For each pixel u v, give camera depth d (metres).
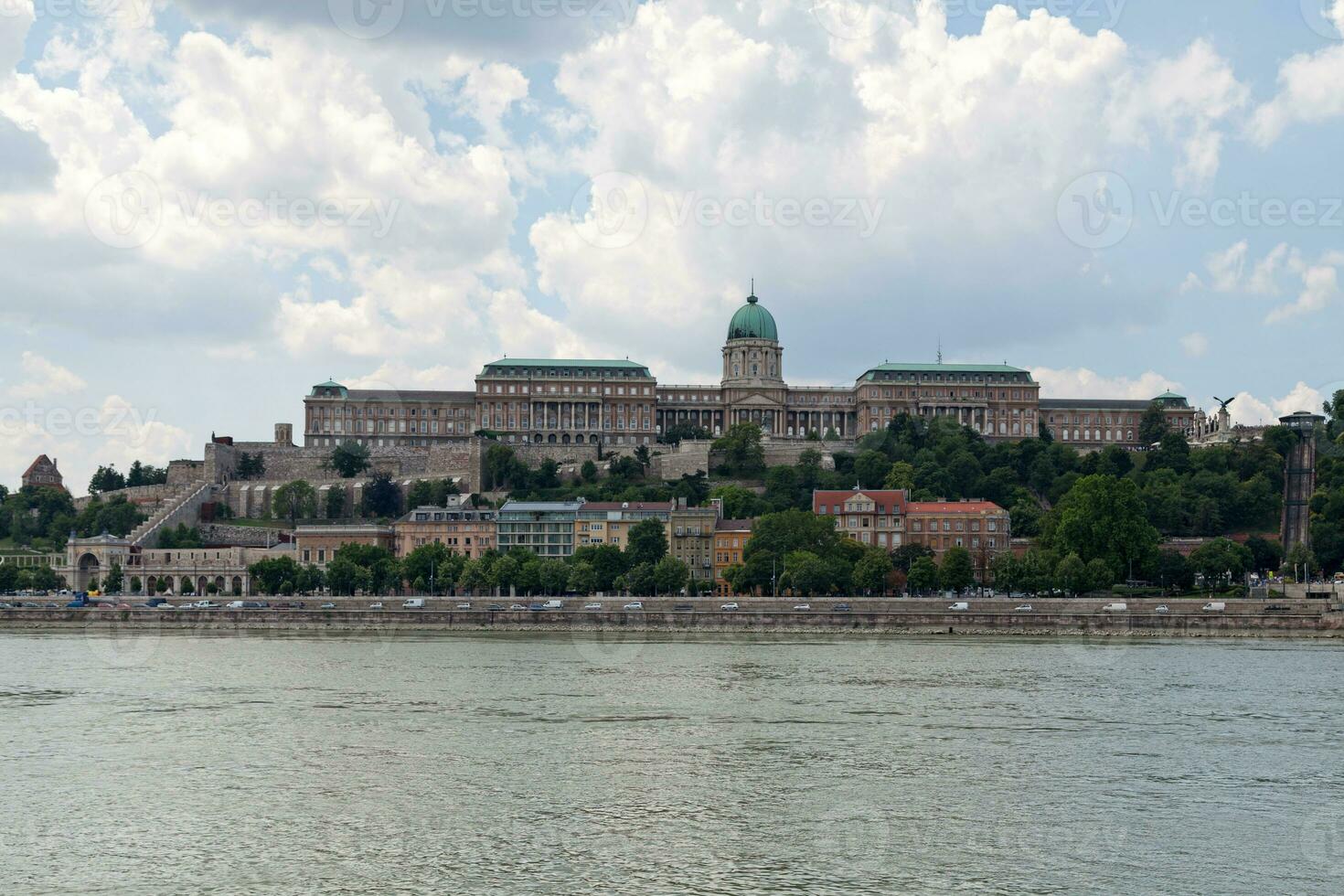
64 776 151.00
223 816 134.50
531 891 113.31
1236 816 134.00
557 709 192.88
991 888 114.00
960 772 151.38
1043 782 146.75
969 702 197.88
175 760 159.12
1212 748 163.88
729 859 121.19
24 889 114.69
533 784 146.50
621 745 166.12
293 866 119.62
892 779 148.25
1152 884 115.00
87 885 115.44
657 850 123.38
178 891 113.81
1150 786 145.12
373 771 152.88
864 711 190.00
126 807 137.75
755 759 157.88
